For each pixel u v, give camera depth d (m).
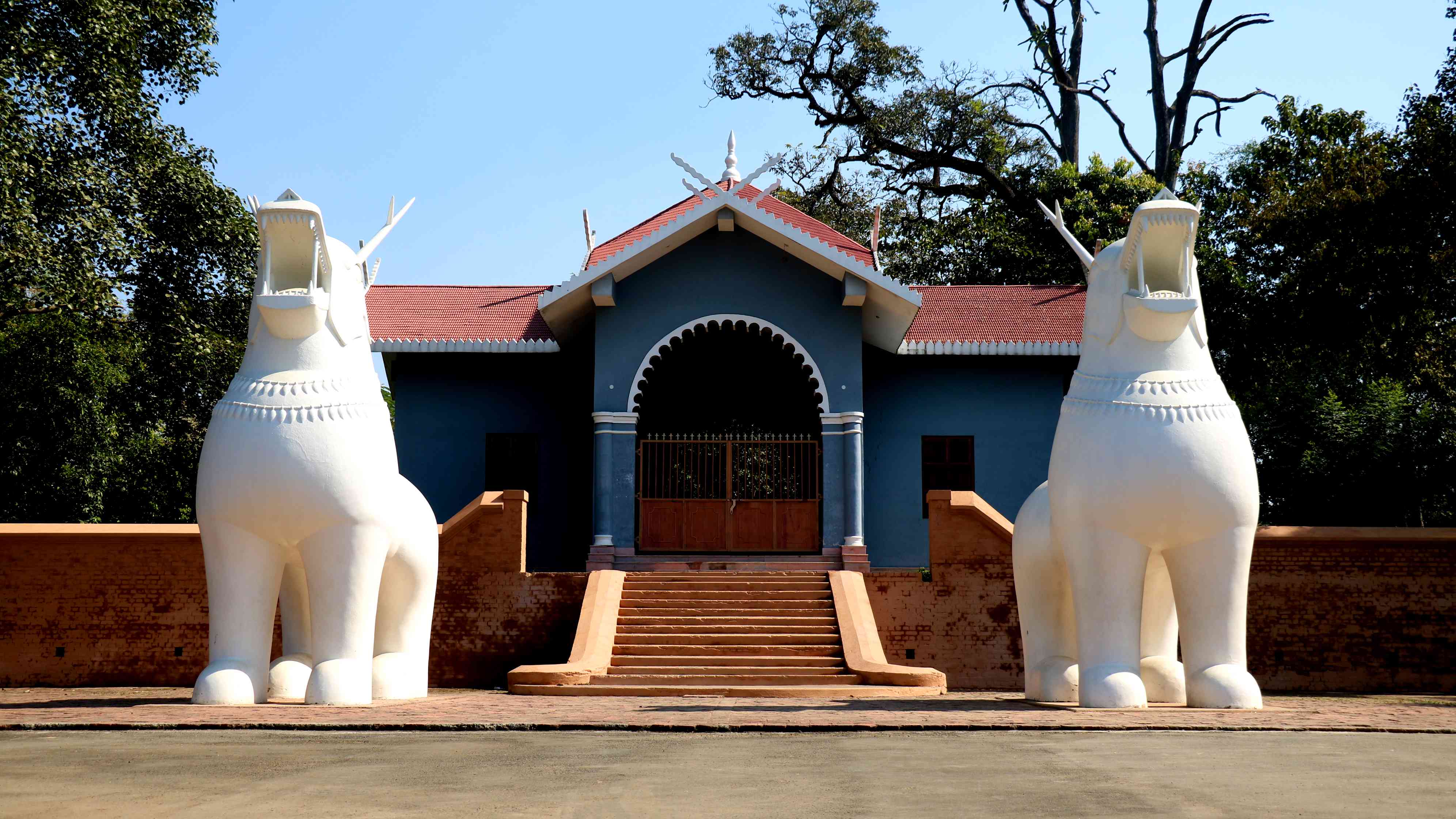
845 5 36.94
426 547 13.21
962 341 22.78
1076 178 35.75
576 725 9.98
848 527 20.11
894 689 14.87
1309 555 16.83
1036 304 25.03
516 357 23.66
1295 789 6.60
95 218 20.42
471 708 11.78
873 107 37.75
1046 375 23.44
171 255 23.14
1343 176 22.58
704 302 20.80
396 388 23.47
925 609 17.59
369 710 11.20
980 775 7.18
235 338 23.94
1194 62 36.69
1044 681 12.74
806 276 20.88
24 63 20.03
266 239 12.04
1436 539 16.67
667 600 17.59
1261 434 27.58
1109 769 7.42
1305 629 16.69
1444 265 19.97
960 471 23.31
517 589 17.84
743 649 16.36
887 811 5.89
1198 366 11.76
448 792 6.50
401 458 23.27
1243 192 29.92
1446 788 6.62
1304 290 23.11
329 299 12.12
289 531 11.67
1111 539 11.40
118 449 26.92
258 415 11.67
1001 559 17.62
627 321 20.73
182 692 15.12
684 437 20.67
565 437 23.47
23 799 6.25
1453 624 16.59
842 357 20.66
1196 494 11.21
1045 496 13.09
